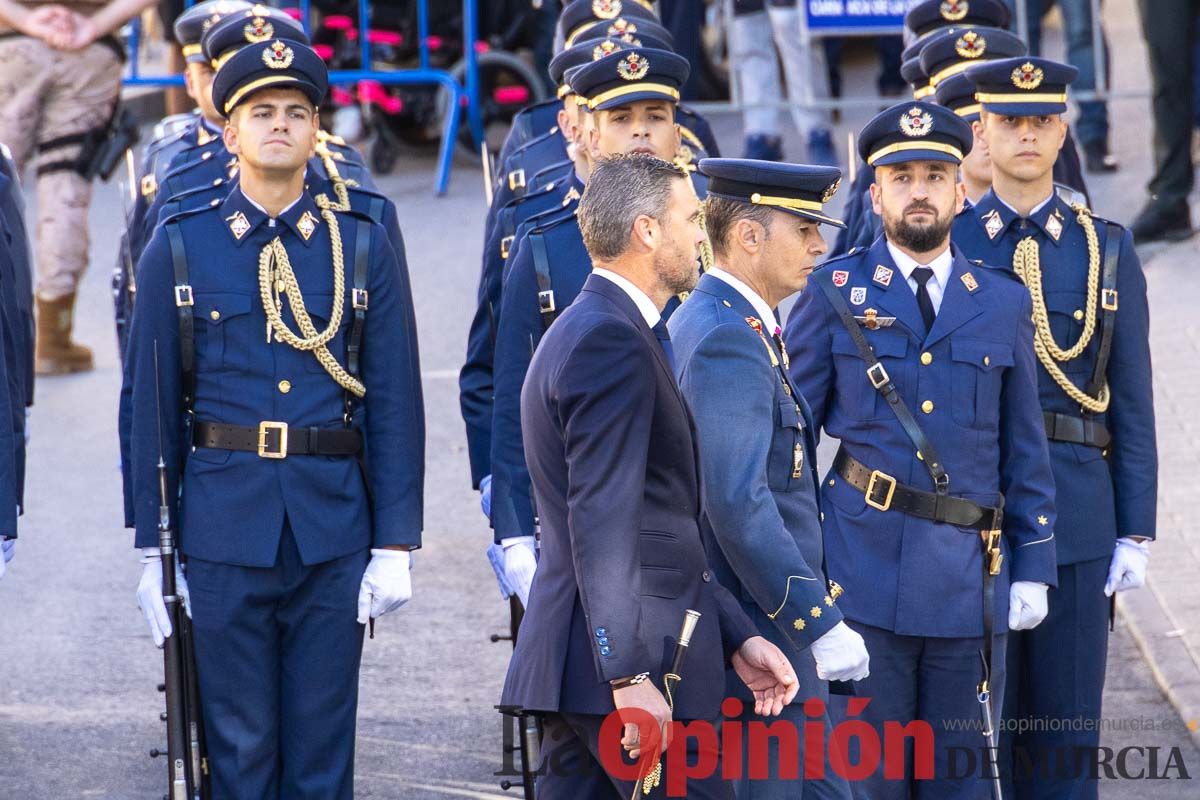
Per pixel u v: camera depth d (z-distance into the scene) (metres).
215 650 18.66
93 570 28.75
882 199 18.83
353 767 19.52
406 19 48.50
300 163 18.75
